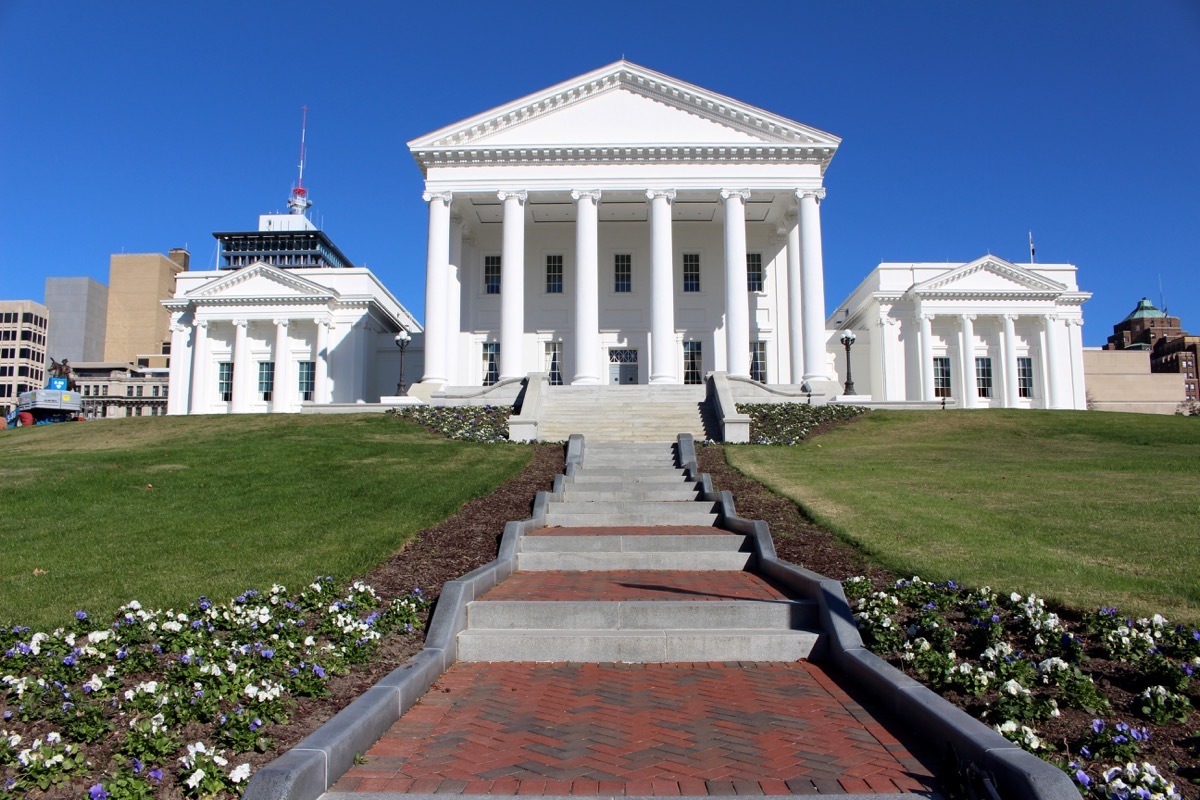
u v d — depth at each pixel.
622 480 16.67
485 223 42.47
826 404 31.14
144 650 7.04
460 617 8.22
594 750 5.63
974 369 46.22
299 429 26.16
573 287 41.97
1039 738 5.46
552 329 41.72
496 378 41.75
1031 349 47.22
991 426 26.95
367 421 28.17
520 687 7.07
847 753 5.57
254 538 11.57
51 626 7.69
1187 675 6.42
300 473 17.39
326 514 13.22
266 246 122.00
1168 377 77.88
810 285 36.12
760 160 36.94
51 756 5.06
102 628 7.64
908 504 13.55
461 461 19.52
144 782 4.78
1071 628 7.68
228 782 4.87
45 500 14.29
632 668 7.68
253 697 5.98
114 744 5.44
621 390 30.75
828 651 7.92
